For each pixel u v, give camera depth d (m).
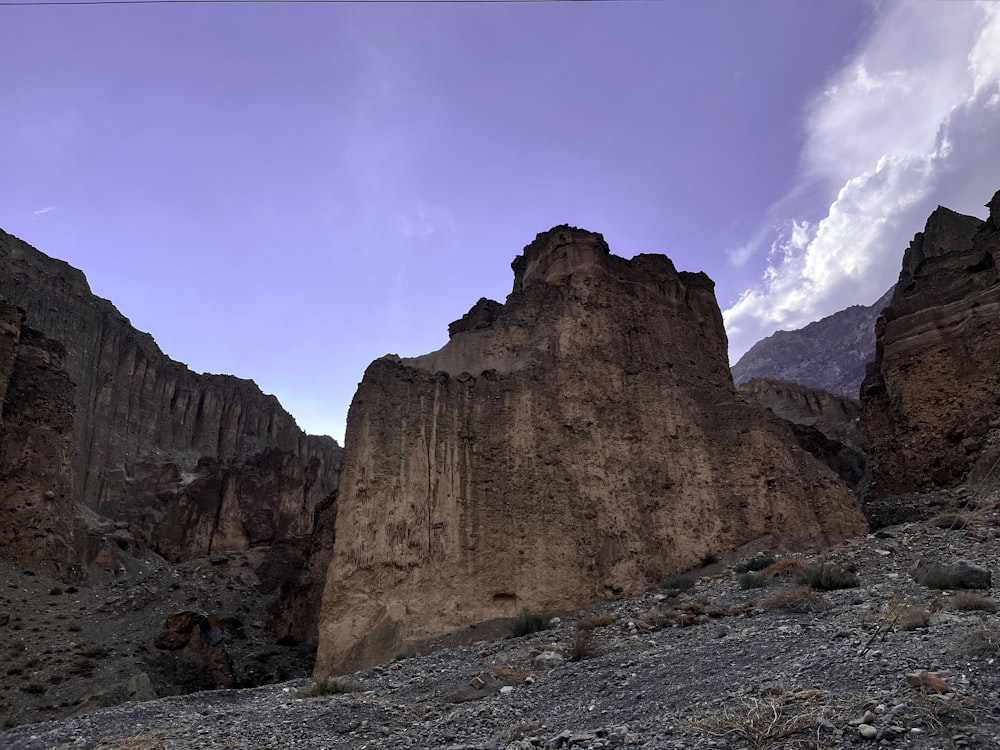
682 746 6.92
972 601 11.55
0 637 29.66
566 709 9.95
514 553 21.33
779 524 24.56
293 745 9.70
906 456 32.38
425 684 14.05
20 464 39.28
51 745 11.62
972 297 32.62
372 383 23.56
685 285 32.38
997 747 5.55
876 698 6.95
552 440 23.84
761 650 10.86
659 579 22.41
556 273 28.94
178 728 11.61
